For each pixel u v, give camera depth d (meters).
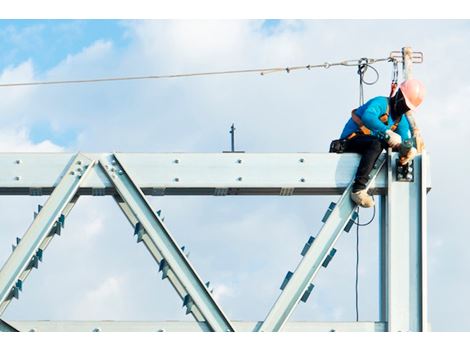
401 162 11.95
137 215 11.71
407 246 11.88
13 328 11.41
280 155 11.94
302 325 11.62
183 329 11.52
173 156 11.87
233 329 11.51
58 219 11.79
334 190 12.06
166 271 11.70
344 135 12.35
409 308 11.75
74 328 11.44
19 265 11.58
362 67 13.01
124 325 11.48
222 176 11.85
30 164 11.84
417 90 12.52
